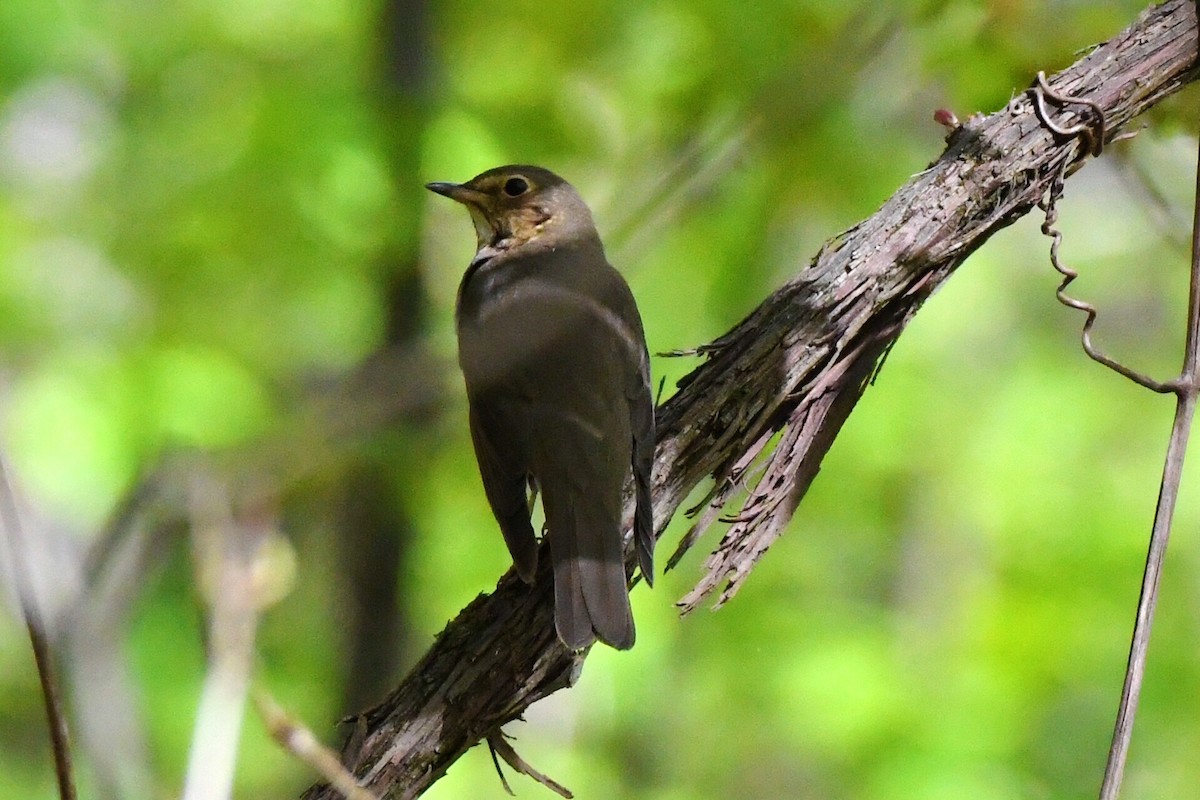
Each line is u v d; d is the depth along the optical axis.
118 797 3.96
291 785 12.34
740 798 13.83
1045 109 6.14
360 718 5.47
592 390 6.77
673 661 13.29
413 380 5.93
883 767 11.56
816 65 6.55
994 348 16.06
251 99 11.21
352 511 10.40
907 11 6.93
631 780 13.80
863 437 14.18
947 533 15.07
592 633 5.49
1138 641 5.23
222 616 3.35
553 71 10.65
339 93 10.67
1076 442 14.67
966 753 11.59
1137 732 13.38
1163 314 16.56
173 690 11.78
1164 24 6.30
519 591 5.75
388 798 5.37
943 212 6.09
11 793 13.65
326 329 11.70
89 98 12.65
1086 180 16.50
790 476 6.01
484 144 10.29
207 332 11.39
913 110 9.80
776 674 12.49
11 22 12.01
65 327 11.58
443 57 10.62
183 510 4.29
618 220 5.27
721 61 9.40
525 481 6.62
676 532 13.62
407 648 10.79
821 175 9.74
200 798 3.14
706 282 11.07
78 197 12.10
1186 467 14.49
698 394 6.21
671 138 9.56
